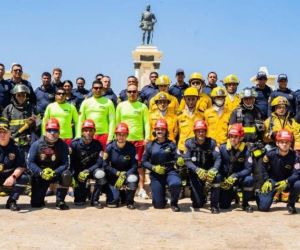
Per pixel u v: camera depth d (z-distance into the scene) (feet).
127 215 27.07
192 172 29.50
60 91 35.55
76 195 30.22
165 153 29.50
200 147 29.25
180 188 28.68
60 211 27.91
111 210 28.68
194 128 29.09
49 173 28.12
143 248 19.88
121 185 29.32
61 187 28.45
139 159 34.63
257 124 31.37
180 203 32.07
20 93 32.94
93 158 30.17
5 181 27.25
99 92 34.96
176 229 23.48
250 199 31.32
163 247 20.06
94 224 24.31
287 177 29.04
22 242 20.39
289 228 23.94
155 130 30.04
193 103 33.73
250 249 19.88
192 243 20.74
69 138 35.94
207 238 21.66
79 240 20.98
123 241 20.97
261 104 37.76
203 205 30.50
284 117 32.37
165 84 36.35
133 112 34.53
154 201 29.58
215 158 28.94
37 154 28.68
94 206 29.91
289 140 28.27
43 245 20.01
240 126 29.12
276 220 26.05
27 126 33.01
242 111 31.94
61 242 20.54
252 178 28.81
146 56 77.15
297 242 21.07
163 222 25.22
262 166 29.40
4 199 31.68
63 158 28.96
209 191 30.30
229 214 27.86
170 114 34.55
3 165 27.61
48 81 39.55
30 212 27.40
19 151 27.91
